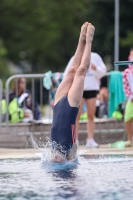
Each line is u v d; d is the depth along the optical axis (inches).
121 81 893.2
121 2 2085.4
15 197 361.1
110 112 912.3
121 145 822.5
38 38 2423.7
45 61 2496.3
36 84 982.4
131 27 2090.3
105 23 2119.8
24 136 879.7
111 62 2007.9
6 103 880.3
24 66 2763.3
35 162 543.5
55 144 522.6
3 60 2369.6
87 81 815.7
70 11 2428.6
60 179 433.4
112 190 382.0
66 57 2501.2
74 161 524.7
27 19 2447.1
